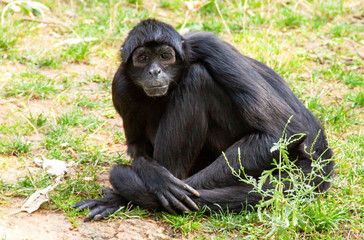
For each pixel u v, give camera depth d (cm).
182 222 1027
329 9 2256
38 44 1925
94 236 992
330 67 1842
